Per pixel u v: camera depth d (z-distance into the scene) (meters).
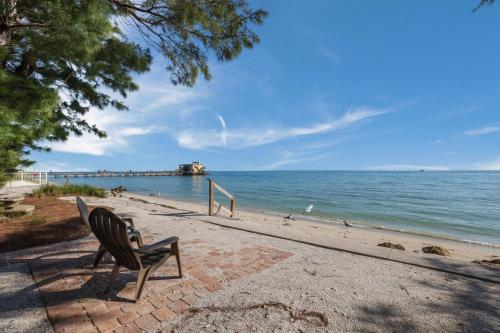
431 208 20.67
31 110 4.56
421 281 3.64
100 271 3.57
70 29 4.19
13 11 5.00
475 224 14.71
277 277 3.64
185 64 6.54
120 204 10.86
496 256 7.62
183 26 5.77
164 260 3.14
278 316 2.63
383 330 2.46
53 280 3.28
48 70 7.49
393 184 57.53
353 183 61.12
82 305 2.70
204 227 6.77
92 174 115.81
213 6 5.41
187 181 80.69
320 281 3.55
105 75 7.51
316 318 2.63
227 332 2.34
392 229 12.20
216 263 4.11
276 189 41.38
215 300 2.91
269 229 6.61
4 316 2.49
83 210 3.82
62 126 8.17
